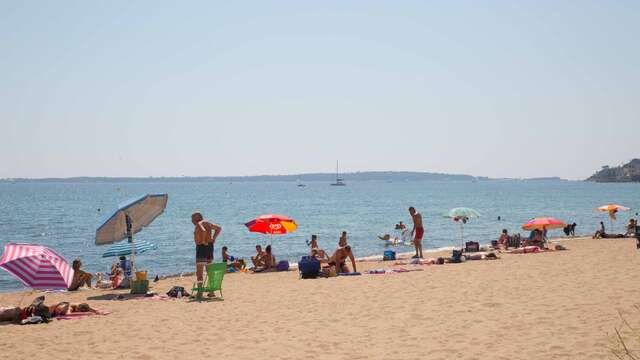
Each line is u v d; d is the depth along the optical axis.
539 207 95.69
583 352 8.15
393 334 9.84
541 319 10.40
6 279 25.48
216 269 14.47
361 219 67.94
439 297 13.23
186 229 54.84
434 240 41.84
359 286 15.59
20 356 9.15
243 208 96.69
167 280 19.94
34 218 72.50
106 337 10.34
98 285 18.53
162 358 8.84
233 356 8.83
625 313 10.52
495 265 19.39
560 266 18.23
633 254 21.58
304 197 153.62
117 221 16.78
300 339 9.77
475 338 9.28
